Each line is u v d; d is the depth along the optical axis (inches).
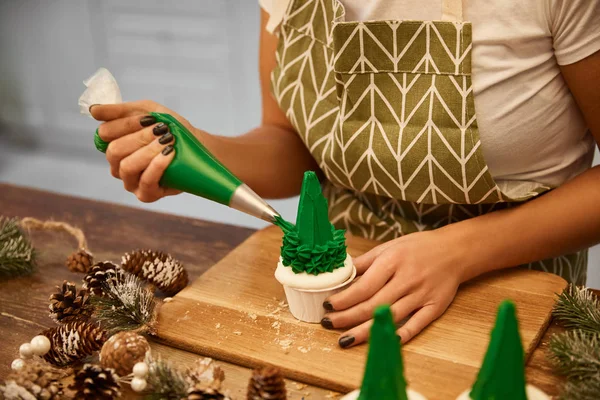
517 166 34.1
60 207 45.6
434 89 32.2
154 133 31.8
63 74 116.6
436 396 26.2
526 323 30.1
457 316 31.1
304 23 36.6
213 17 100.7
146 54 107.5
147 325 30.3
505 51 31.6
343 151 35.2
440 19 32.2
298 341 29.6
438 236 32.2
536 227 33.3
